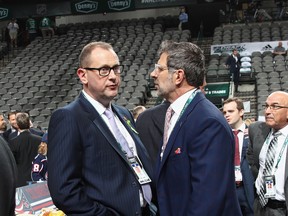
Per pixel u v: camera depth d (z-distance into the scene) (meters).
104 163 2.28
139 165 2.44
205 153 2.15
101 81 2.32
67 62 16.97
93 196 2.24
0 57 19.61
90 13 20.73
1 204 1.71
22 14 21.28
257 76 14.07
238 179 3.83
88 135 2.28
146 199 2.40
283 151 3.48
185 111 2.29
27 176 5.57
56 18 22.36
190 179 2.22
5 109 14.39
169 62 2.34
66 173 2.19
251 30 18.05
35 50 18.75
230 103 4.08
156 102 13.05
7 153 1.84
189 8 20.98
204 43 18.52
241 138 4.00
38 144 5.70
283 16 19.41
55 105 14.24
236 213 2.18
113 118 2.45
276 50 15.77
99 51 2.33
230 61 14.05
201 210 2.09
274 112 3.48
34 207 3.29
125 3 20.38
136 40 18.17
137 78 14.73
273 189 3.46
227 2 20.50
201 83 2.39
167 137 2.39
